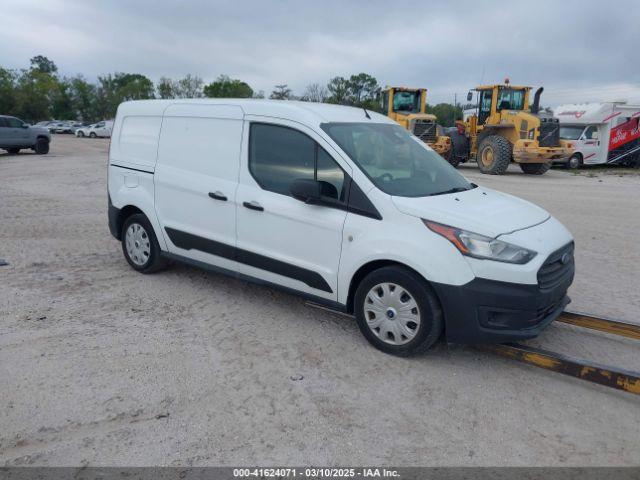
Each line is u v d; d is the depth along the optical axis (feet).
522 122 63.10
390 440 10.65
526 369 13.66
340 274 14.49
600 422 11.46
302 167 15.29
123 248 20.75
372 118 17.29
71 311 16.53
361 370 13.34
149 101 19.69
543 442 10.72
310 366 13.48
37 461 9.77
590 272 22.16
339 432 10.85
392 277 13.61
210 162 17.38
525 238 13.19
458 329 13.02
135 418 11.10
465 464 10.01
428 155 17.40
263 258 16.10
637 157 82.07
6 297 17.56
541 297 12.87
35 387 12.11
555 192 47.32
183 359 13.66
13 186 43.65
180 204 18.15
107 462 9.80
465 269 12.73
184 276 20.16
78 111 281.74
